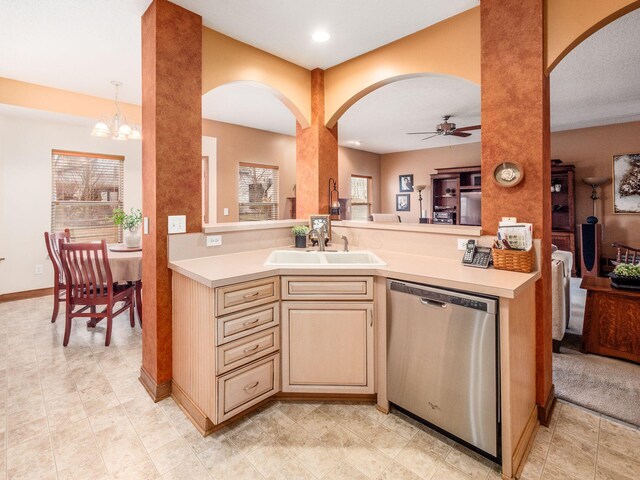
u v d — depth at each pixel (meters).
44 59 3.21
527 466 1.62
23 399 2.18
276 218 6.44
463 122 5.65
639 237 5.64
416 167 8.25
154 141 2.14
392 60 2.73
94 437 1.83
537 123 1.89
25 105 3.84
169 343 2.24
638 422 1.95
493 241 2.06
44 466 1.62
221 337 1.79
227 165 5.65
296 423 1.96
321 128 3.21
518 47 1.95
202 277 1.80
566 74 3.62
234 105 4.63
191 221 2.34
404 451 1.73
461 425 1.68
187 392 2.05
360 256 2.55
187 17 2.28
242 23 2.45
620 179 5.77
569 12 1.83
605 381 2.40
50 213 4.63
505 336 1.52
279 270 2.05
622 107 4.84
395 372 1.96
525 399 1.75
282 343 2.09
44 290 4.67
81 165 4.86
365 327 2.04
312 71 3.23
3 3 2.28
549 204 2.03
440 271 1.89
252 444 1.78
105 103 4.40
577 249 6.12
